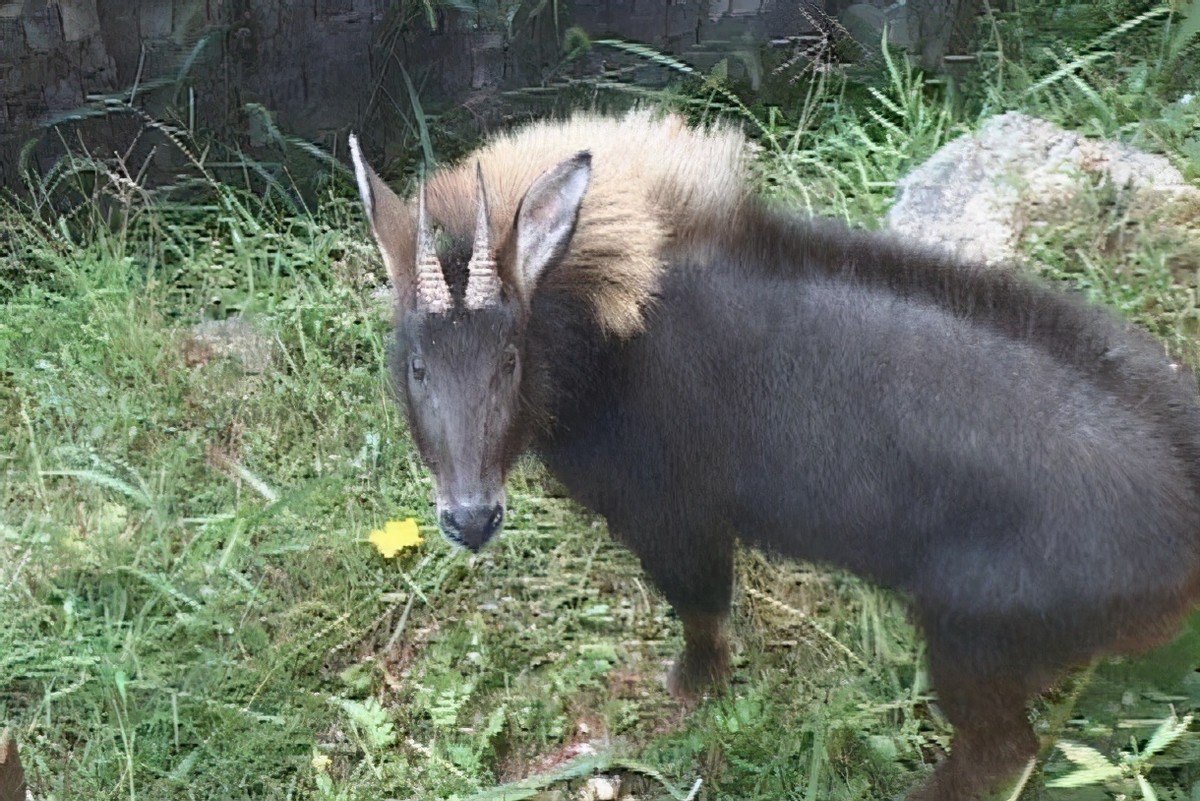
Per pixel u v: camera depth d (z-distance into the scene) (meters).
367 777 4.92
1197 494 4.06
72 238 7.47
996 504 4.14
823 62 7.99
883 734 5.00
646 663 5.42
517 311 4.18
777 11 8.08
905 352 4.27
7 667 5.21
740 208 4.57
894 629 5.31
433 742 5.05
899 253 4.42
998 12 8.08
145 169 7.69
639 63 7.96
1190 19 7.07
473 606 5.61
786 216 4.62
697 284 4.47
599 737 5.16
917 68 7.96
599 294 4.41
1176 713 4.84
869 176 6.97
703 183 4.58
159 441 6.27
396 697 5.28
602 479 4.77
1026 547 4.11
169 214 7.48
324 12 7.70
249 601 5.49
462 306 4.09
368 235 7.00
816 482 4.45
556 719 5.17
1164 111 7.07
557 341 4.46
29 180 7.45
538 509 5.88
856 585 5.35
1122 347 4.30
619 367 4.52
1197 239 6.26
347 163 7.76
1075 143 6.82
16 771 4.19
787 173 6.93
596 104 7.66
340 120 7.88
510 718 5.16
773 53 8.03
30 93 7.59
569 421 4.61
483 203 3.98
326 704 5.19
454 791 4.87
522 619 5.57
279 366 6.61
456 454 4.12
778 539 4.68
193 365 6.66
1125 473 4.03
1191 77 7.48
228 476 6.13
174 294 7.05
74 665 5.22
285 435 6.27
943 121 7.24
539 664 5.41
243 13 7.64
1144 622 4.13
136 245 7.23
